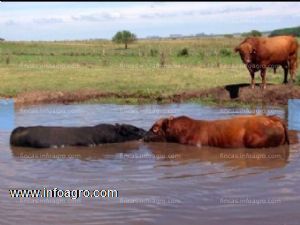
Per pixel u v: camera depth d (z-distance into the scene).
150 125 18.11
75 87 26.31
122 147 15.48
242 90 23.73
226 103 22.45
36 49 71.06
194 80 27.34
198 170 12.27
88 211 9.35
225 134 14.93
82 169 12.63
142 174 11.99
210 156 13.88
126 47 86.38
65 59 48.03
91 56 54.84
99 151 14.95
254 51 23.53
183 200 9.85
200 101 23.16
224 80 27.06
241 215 8.92
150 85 26.30
